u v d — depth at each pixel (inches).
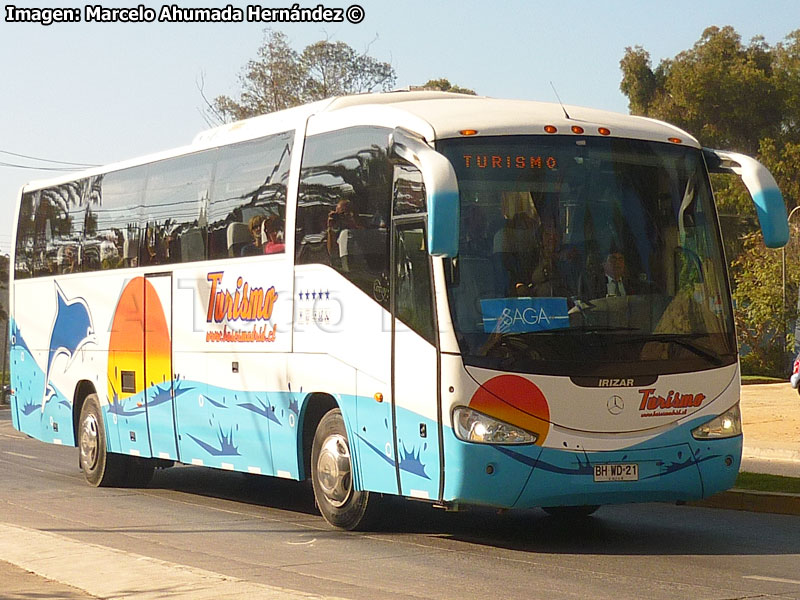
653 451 434.3
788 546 460.8
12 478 771.4
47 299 764.0
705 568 407.5
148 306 642.8
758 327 2121.1
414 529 509.4
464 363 422.9
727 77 2564.0
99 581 376.2
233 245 570.3
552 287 432.8
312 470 514.3
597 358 430.3
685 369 443.2
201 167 605.9
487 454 418.6
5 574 394.9
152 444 641.6
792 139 2578.7
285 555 442.3
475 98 505.0
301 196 522.0
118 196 685.3
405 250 450.6
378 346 462.3
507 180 438.9
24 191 805.9
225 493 679.1
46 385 762.2
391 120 466.6
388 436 455.8
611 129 457.7
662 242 452.4
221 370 575.2
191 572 380.8
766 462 767.7
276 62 2272.4
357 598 354.9
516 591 365.1
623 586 372.5
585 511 554.6
